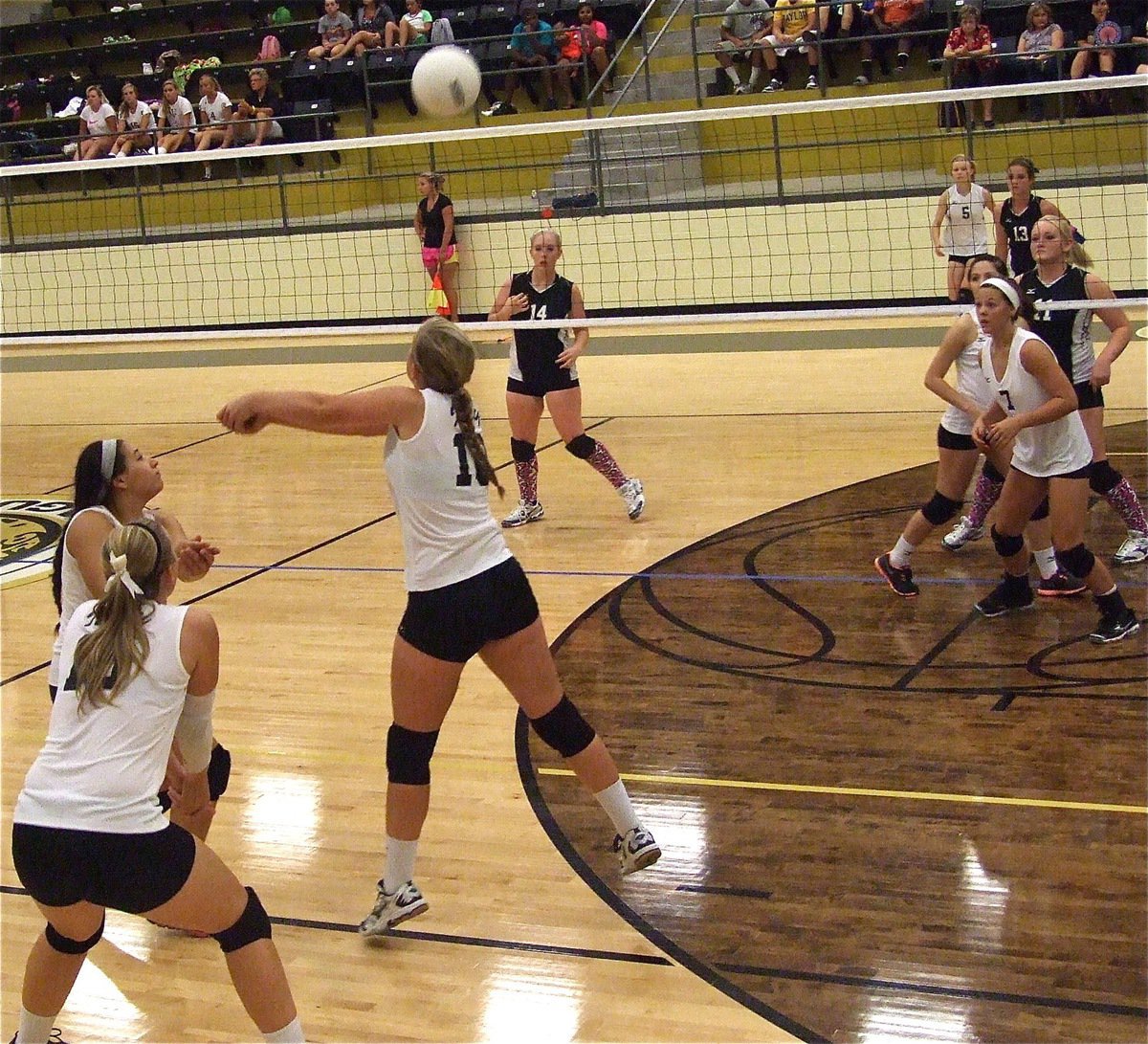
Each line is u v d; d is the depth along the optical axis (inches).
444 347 144.2
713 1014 135.0
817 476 348.5
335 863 172.9
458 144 702.5
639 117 336.8
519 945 150.6
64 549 145.5
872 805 177.9
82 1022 141.8
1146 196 558.3
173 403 524.7
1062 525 222.8
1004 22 655.1
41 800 117.1
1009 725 199.0
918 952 143.2
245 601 284.7
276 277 681.6
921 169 608.7
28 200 738.2
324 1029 137.5
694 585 273.4
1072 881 155.2
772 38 669.3
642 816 179.9
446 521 145.3
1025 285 257.3
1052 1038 127.3
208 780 147.9
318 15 800.3
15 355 687.7
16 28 847.1
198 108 748.6
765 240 609.3
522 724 213.6
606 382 504.4
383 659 246.4
